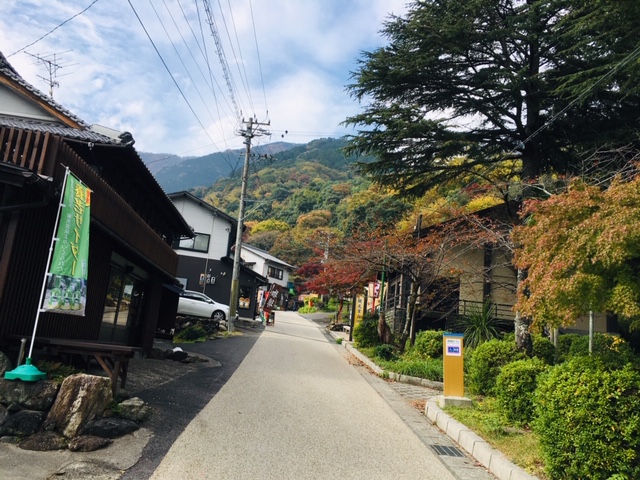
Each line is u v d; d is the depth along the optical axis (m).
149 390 7.94
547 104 11.88
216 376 10.41
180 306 24.70
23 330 6.61
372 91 13.45
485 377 9.71
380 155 13.59
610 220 4.80
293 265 55.69
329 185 65.56
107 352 6.47
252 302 32.03
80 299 6.42
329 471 5.18
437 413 8.08
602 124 11.81
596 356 5.25
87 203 6.66
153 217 14.23
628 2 8.42
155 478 4.53
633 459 4.53
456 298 17.98
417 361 13.46
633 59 8.70
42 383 5.52
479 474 5.57
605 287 5.09
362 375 13.01
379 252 15.41
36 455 4.80
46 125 10.04
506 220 15.38
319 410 8.09
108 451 5.10
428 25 12.09
